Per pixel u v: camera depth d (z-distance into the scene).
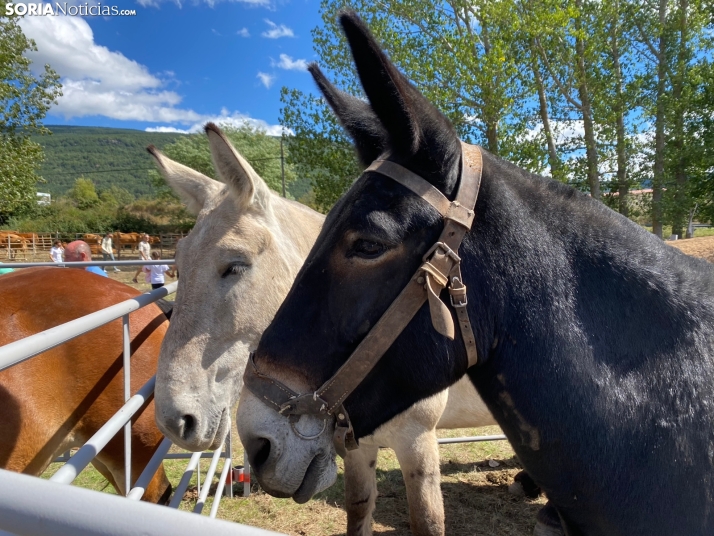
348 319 1.35
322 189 16.59
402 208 1.31
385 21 14.23
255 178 2.44
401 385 1.39
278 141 43.91
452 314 1.33
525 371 1.37
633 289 1.40
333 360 1.38
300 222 2.82
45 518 0.52
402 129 1.29
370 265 1.32
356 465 2.86
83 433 2.61
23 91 17.00
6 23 16.45
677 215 16.97
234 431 4.94
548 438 1.38
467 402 3.18
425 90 13.20
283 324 1.42
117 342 2.66
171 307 3.21
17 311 2.48
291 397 1.39
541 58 14.16
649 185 17.62
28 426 2.33
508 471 4.50
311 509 3.93
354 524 2.91
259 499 4.06
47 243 35.47
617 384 1.33
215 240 2.33
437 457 2.73
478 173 1.40
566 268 1.41
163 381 2.18
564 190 1.55
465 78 12.48
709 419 1.30
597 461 1.33
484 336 1.37
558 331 1.35
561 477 1.40
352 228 1.32
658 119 17.17
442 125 1.33
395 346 1.35
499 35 13.24
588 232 1.46
